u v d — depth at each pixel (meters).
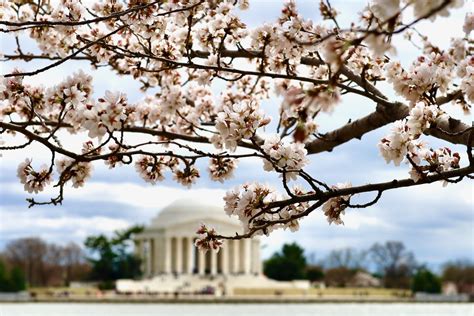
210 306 182.00
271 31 15.55
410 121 13.43
